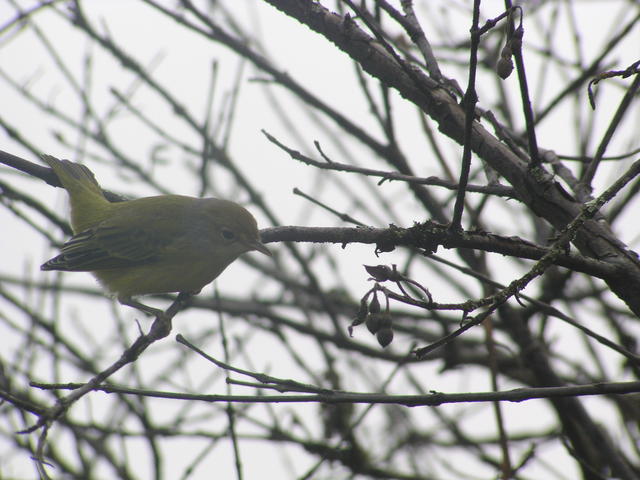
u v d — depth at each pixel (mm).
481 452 12367
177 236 10492
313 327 12828
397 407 13023
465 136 6355
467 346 13766
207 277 10758
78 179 11320
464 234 6941
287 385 6465
